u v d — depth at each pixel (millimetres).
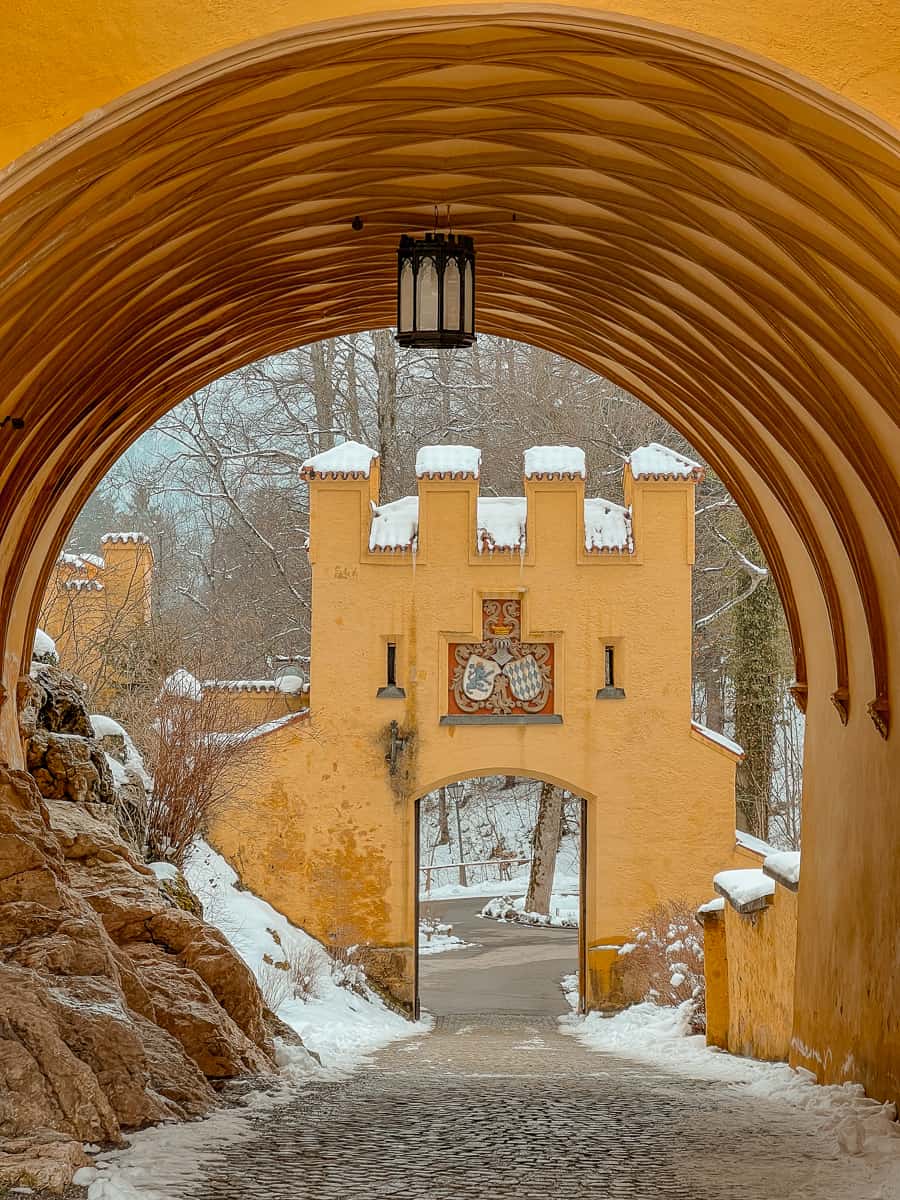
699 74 6711
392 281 12938
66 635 25391
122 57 6184
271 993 21828
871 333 8391
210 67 6234
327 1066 13805
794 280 8727
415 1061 15680
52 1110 7855
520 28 6367
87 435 12039
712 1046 17531
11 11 6172
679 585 26953
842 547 11711
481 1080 12828
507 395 42719
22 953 9375
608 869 26594
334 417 43219
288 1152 8023
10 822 10273
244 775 25156
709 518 40562
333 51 6480
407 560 26859
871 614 11109
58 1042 8117
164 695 22438
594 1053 17781
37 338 8789
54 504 12273
